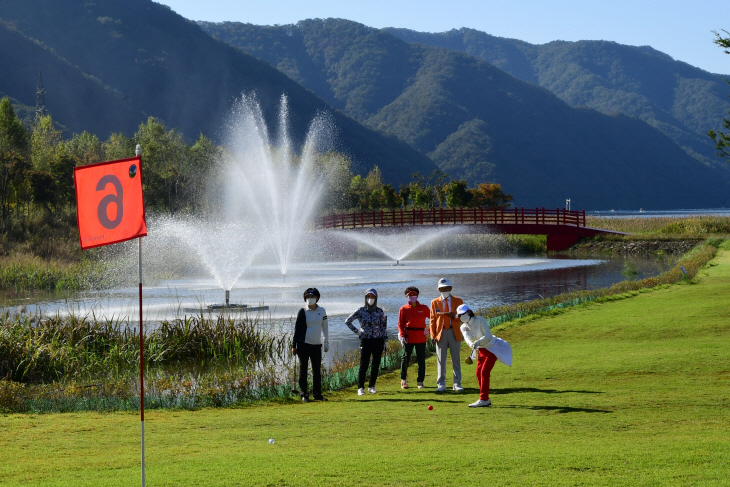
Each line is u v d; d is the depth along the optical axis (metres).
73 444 8.23
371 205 97.31
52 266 39.78
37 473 6.79
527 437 7.96
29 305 29.06
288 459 7.05
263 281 39.50
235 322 23.19
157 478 6.41
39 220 57.59
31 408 11.28
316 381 11.66
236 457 7.25
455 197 92.19
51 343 17.30
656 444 7.27
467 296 31.94
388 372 14.64
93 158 78.31
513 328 19.39
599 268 46.84
